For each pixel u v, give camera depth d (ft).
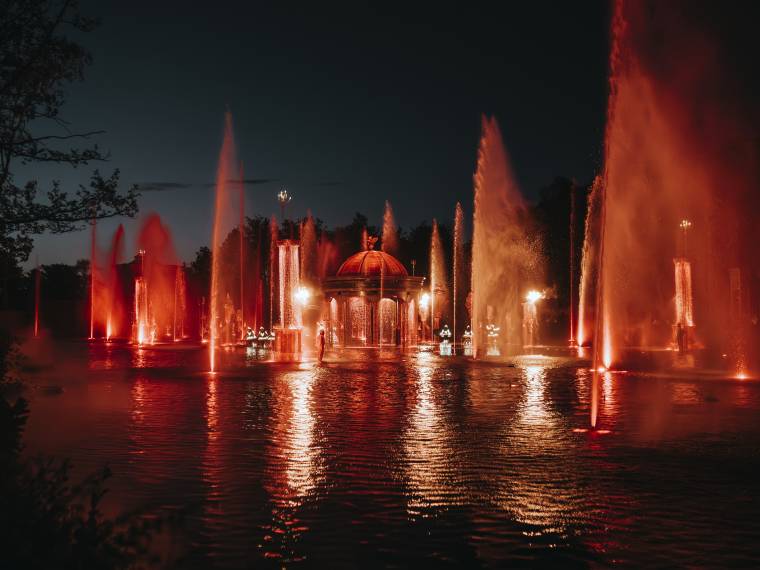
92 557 15.12
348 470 31.27
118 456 33.86
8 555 14.21
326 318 153.17
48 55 31.89
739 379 72.74
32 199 31.48
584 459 33.50
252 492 27.61
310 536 22.63
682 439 38.60
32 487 16.06
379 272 148.87
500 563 20.51
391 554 21.16
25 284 225.97
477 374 80.02
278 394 59.77
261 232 231.50
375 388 64.69
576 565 20.38
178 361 102.37
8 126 31.58
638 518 24.48
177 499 26.58
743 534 22.89
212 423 43.83
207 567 20.04
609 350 106.93
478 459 33.50
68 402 54.03
